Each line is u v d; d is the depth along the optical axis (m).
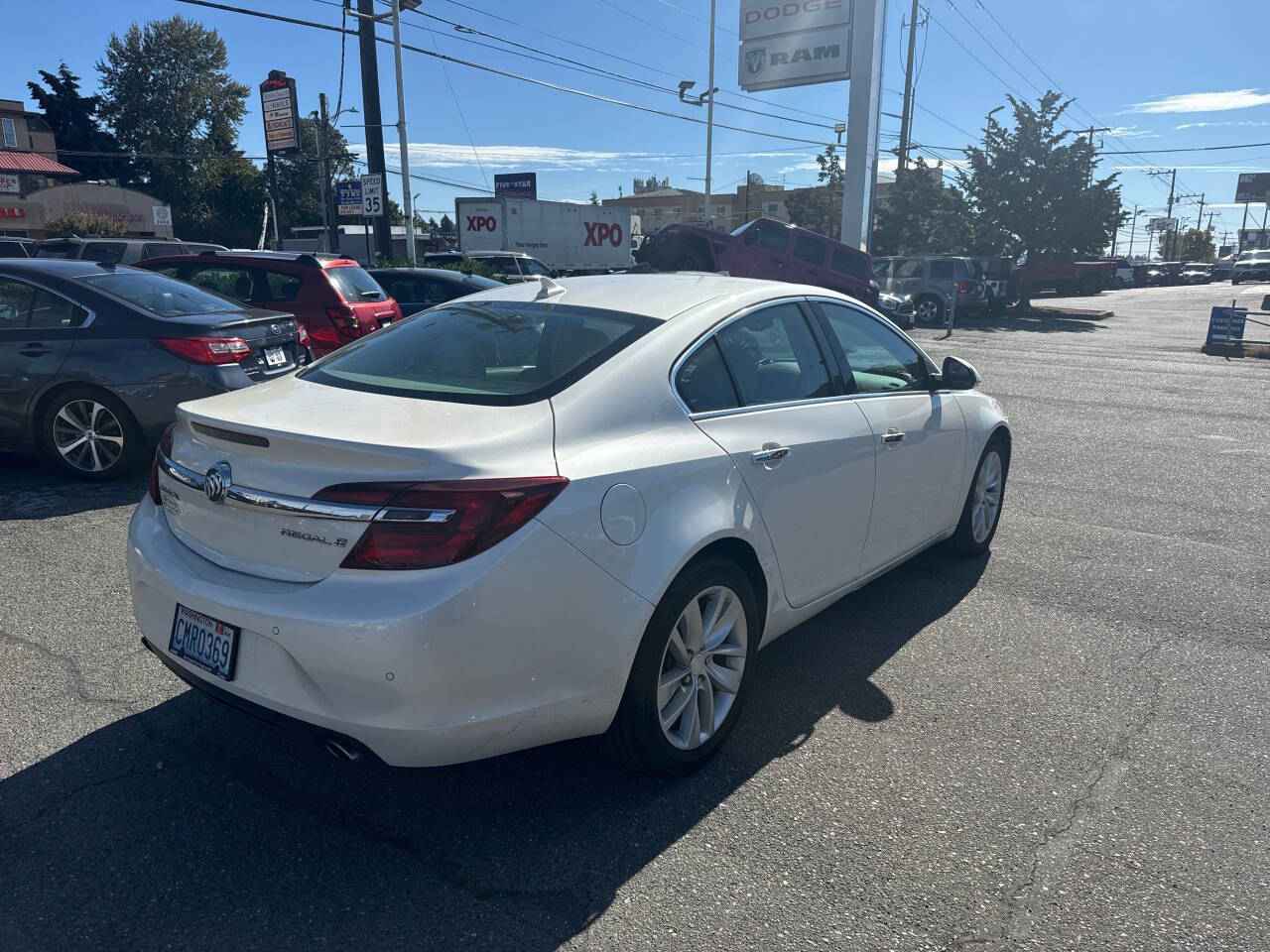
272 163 32.50
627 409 2.88
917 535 4.39
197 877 2.52
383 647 2.31
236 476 2.60
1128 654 4.05
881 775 3.07
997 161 30.48
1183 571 5.12
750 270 19.36
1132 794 2.98
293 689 2.46
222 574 2.62
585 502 2.57
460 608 2.34
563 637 2.53
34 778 2.95
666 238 19.75
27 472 6.68
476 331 3.29
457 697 2.39
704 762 3.10
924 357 4.58
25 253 17.72
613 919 2.38
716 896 2.48
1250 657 4.03
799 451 3.37
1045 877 2.57
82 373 6.14
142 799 2.86
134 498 6.03
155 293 6.59
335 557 2.42
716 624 3.08
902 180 35.47
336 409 2.77
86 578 4.63
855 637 4.20
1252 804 2.94
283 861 2.59
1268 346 17.95
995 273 28.48
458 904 2.43
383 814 2.82
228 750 3.15
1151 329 23.98
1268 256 56.66
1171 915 2.43
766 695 3.64
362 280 9.29
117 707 3.40
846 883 2.54
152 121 69.38
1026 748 3.26
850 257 20.23
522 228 32.12
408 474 2.39
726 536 2.97
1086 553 5.40
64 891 2.45
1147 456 8.08
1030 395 11.76
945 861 2.63
